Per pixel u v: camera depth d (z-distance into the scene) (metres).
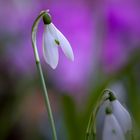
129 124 0.53
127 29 0.76
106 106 0.53
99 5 0.77
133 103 0.73
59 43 0.52
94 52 0.75
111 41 0.76
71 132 0.67
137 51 0.75
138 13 0.77
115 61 0.75
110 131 0.53
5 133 0.77
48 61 0.52
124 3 0.77
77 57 0.75
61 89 0.75
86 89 0.74
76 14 0.77
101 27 0.76
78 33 0.76
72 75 0.75
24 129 0.77
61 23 0.77
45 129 0.77
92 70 0.75
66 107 0.67
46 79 0.76
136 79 0.75
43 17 0.52
